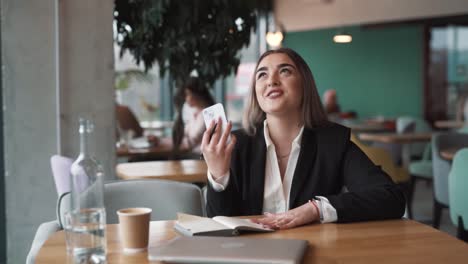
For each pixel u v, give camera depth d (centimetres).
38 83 314
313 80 196
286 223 161
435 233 152
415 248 137
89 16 317
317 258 129
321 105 197
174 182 204
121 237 136
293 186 186
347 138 193
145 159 453
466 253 132
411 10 882
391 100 1034
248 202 190
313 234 152
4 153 316
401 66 1024
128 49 410
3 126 332
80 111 317
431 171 531
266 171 192
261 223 160
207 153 173
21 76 312
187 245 129
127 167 348
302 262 125
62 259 131
